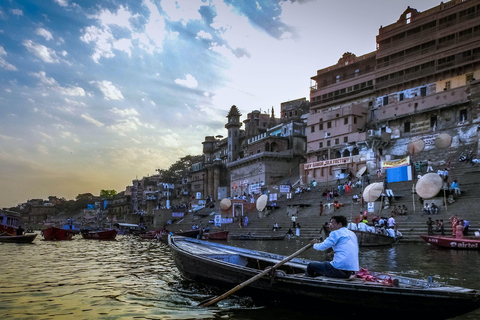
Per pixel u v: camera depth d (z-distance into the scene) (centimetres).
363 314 755
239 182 7300
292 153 6669
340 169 5066
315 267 858
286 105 7956
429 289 695
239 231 4531
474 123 4081
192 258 1108
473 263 1528
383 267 1452
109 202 13862
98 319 786
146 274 1408
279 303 880
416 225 2861
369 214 3403
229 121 8362
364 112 5419
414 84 5000
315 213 4019
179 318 791
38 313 834
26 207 15412
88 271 1500
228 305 893
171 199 9938
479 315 791
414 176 3875
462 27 4578
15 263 1803
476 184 3144
